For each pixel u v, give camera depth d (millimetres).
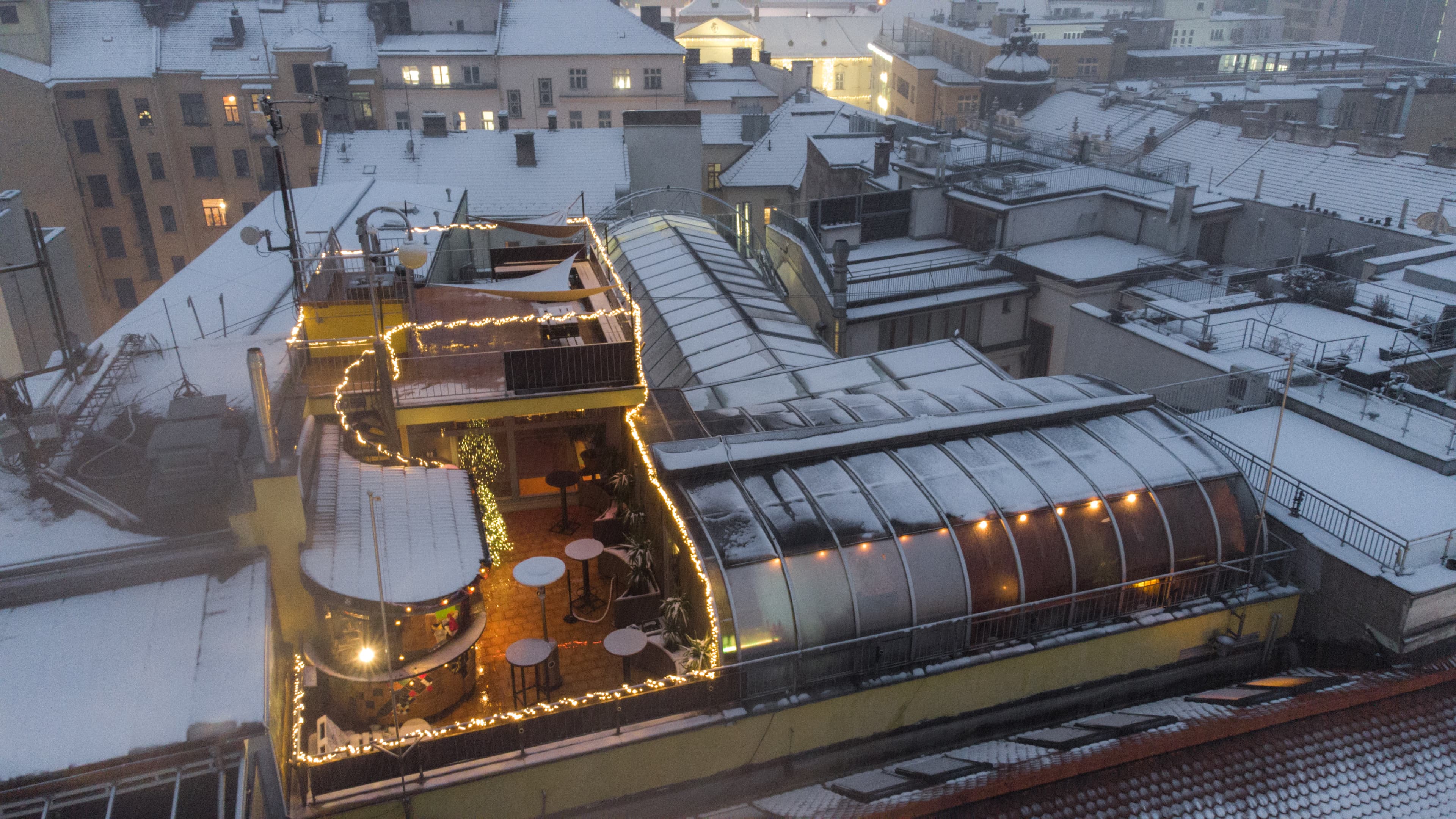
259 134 59656
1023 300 39656
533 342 23562
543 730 15984
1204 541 20078
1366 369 26219
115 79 56750
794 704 17219
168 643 13945
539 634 20188
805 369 27734
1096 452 21078
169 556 15375
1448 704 17250
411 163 49469
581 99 68000
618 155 51156
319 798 14727
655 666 18406
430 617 16734
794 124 63750
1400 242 36125
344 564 16062
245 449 16938
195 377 20812
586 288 26703
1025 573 18781
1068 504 19516
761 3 148625
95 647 13820
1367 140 43094
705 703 16953
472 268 31562
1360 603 18797
